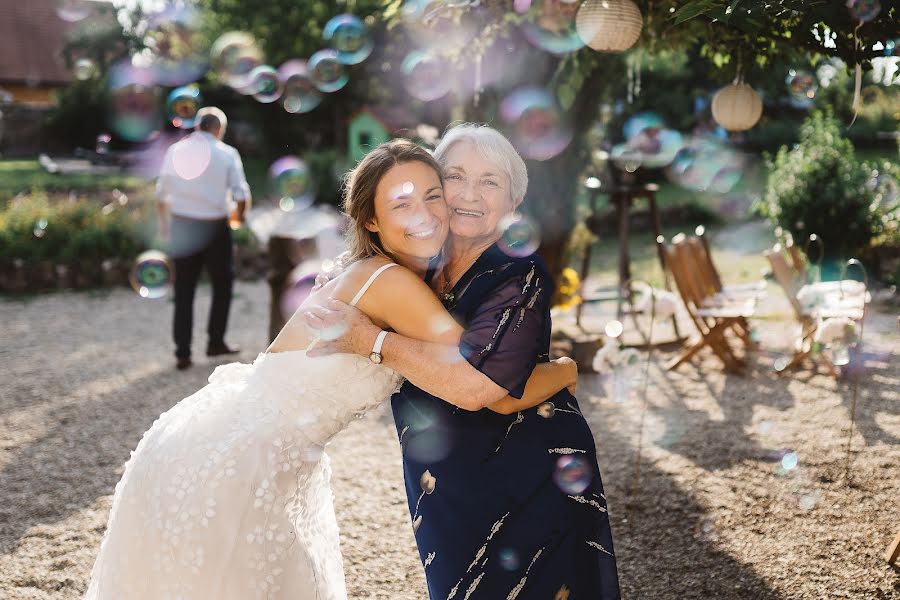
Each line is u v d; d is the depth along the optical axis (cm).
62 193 1380
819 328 478
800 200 820
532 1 377
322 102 2153
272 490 193
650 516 341
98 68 2767
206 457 193
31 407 513
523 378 174
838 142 841
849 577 283
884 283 792
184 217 580
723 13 218
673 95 1647
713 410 483
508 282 179
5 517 353
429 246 185
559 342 632
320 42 2047
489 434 181
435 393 176
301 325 198
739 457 402
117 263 932
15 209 1005
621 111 1497
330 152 1723
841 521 326
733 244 1126
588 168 592
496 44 507
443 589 184
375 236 194
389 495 374
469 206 189
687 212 1364
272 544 193
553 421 186
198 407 204
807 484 365
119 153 2591
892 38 238
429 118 1923
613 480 381
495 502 180
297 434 196
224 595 189
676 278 564
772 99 1719
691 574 292
